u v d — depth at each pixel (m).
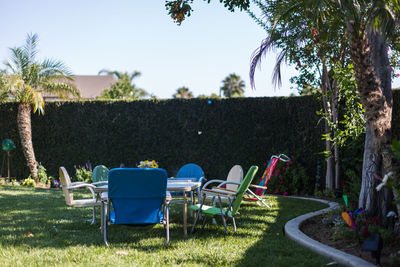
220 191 4.98
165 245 4.32
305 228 5.16
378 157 4.74
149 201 4.39
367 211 4.76
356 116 7.70
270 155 10.50
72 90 12.95
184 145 11.26
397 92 7.73
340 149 8.84
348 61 8.09
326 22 5.04
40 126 12.32
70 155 12.06
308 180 9.77
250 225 5.47
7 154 12.59
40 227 5.22
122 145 11.70
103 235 4.75
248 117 10.77
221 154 10.95
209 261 3.69
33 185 11.80
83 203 5.38
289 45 7.02
